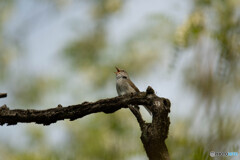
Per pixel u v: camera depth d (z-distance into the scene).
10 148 10.53
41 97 15.41
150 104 4.96
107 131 10.01
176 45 5.86
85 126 10.71
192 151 3.24
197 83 3.82
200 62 4.12
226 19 5.78
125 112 10.71
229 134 3.06
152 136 4.27
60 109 5.38
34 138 10.82
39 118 5.34
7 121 5.32
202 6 6.46
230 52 4.45
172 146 3.65
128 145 4.41
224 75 3.79
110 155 4.27
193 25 6.03
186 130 3.41
